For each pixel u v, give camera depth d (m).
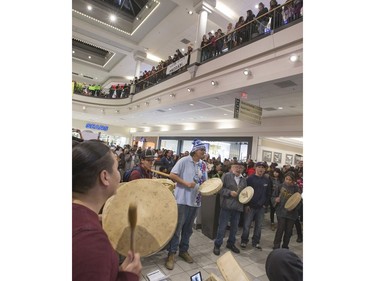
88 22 11.11
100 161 0.70
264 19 5.55
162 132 16.08
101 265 0.52
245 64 5.70
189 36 10.97
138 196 0.98
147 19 10.36
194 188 2.71
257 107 6.71
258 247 3.51
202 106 8.73
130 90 12.59
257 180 3.54
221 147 11.33
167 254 2.93
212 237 3.68
